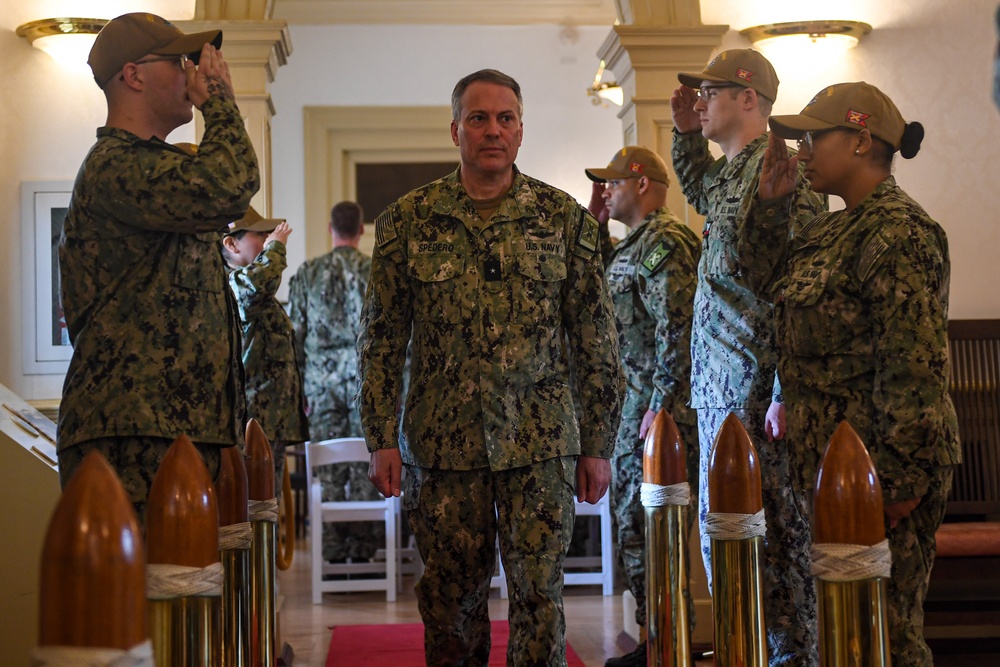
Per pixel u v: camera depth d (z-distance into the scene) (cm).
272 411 429
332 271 603
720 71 331
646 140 462
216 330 234
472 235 260
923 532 222
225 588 216
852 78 461
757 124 333
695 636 412
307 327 610
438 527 255
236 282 414
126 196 223
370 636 459
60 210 442
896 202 232
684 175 367
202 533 143
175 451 146
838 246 235
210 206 224
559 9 941
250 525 221
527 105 951
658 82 462
